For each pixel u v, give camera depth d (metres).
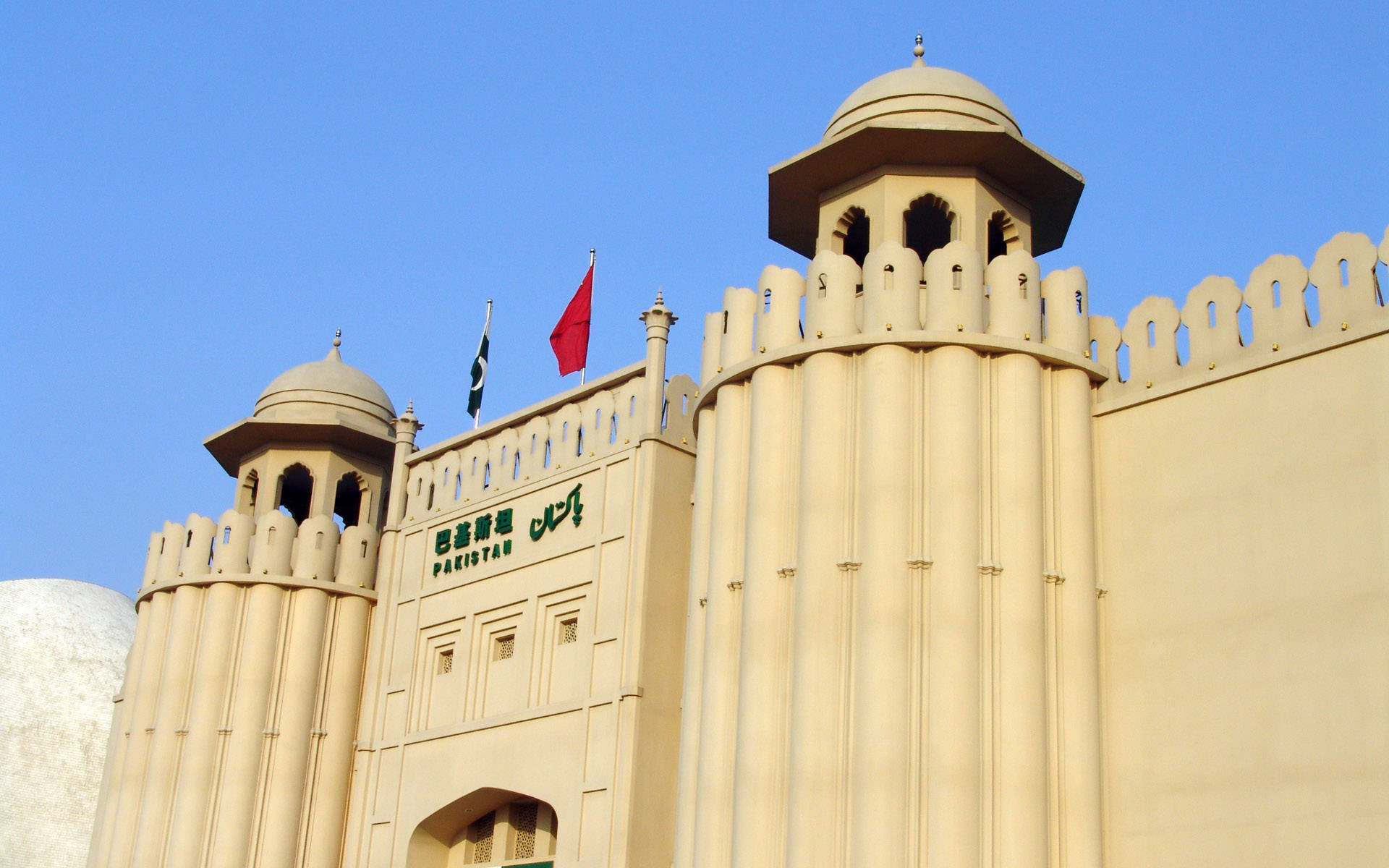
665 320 22.72
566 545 22.72
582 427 23.44
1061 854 16.50
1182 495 17.53
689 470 22.34
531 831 22.42
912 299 18.38
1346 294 16.69
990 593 17.12
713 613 18.61
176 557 27.33
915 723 16.56
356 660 26.30
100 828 26.72
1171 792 16.62
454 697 23.67
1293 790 15.70
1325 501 16.28
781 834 16.92
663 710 20.84
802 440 18.25
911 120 19.66
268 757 25.31
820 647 17.19
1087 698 17.11
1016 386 18.00
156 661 26.73
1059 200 20.83
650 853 20.08
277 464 28.42
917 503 17.45
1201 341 17.89
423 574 25.27
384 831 23.73
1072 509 17.88
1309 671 15.92
